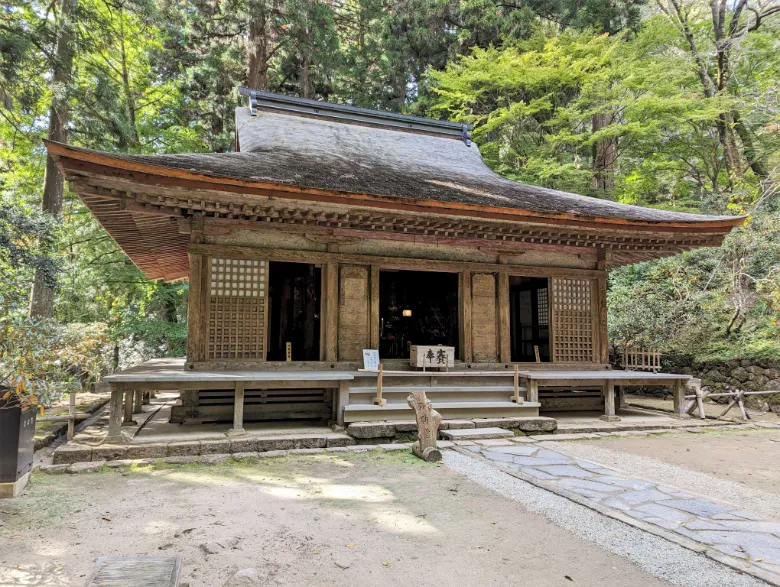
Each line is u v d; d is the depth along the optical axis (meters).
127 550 3.35
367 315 8.52
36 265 8.96
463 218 7.77
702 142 17.66
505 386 8.62
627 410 10.22
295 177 7.08
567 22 19.95
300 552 3.36
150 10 15.00
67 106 13.04
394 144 11.68
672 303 13.18
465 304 9.12
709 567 3.16
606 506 4.34
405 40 22.98
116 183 6.12
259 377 6.83
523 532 3.77
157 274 14.17
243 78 21.62
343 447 6.70
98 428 7.30
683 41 18.94
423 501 4.48
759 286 11.37
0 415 4.46
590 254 9.92
